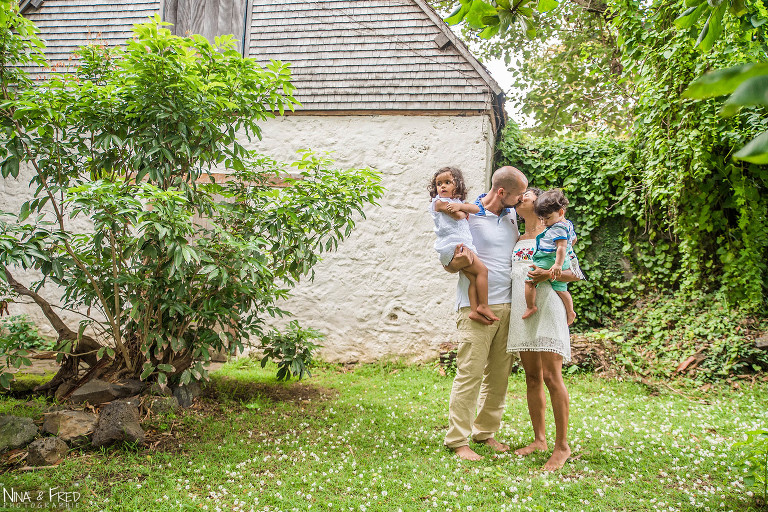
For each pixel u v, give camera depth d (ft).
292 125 23.81
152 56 12.52
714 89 2.07
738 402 16.62
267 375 19.76
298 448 12.00
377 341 22.16
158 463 10.93
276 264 16.49
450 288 21.79
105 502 9.05
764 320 20.08
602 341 20.83
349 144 23.26
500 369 12.32
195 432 12.78
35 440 11.18
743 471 9.77
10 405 13.83
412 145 22.80
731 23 17.89
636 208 23.32
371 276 22.47
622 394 17.85
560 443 11.25
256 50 24.66
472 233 12.33
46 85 13.20
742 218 20.67
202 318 14.75
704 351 19.74
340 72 23.59
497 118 24.58
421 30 23.22
